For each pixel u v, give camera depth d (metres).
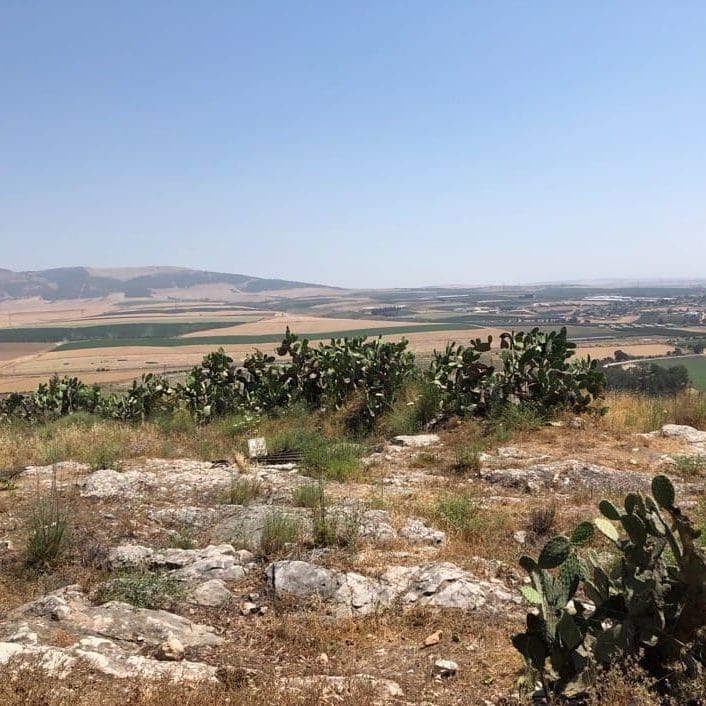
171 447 12.08
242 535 7.16
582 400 12.30
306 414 14.17
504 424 11.78
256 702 4.05
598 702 3.85
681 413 12.71
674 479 9.18
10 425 16.56
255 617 5.59
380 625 5.39
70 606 5.41
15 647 4.46
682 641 4.05
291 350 15.48
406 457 10.77
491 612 5.57
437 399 12.70
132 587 5.82
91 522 7.57
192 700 4.00
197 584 6.00
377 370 13.78
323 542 6.88
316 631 5.29
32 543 6.54
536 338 12.66
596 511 7.98
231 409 15.41
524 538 7.30
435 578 5.94
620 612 4.28
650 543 4.41
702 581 3.97
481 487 9.16
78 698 3.88
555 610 4.20
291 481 9.31
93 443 11.98
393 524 7.45
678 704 3.84
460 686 4.52
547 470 9.44
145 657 4.70
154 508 8.11
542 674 4.12
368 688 4.34
